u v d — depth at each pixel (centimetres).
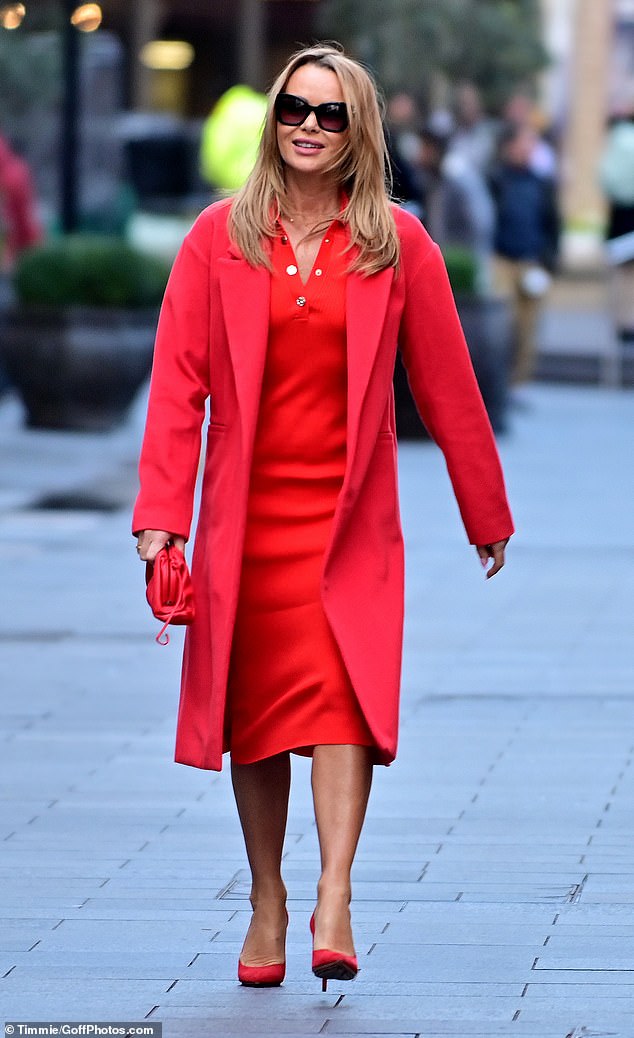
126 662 1862
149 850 1269
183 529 984
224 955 1062
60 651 1909
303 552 982
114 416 3516
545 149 4478
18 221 3866
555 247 3981
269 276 980
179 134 6400
